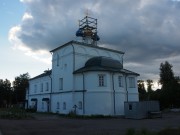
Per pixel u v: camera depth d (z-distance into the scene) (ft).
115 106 113.50
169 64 261.24
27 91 193.06
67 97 126.00
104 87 111.34
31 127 65.67
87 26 155.53
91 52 134.82
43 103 153.99
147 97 191.93
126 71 128.16
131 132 42.04
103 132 53.62
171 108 167.43
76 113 116.57
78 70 122.42
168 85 185.57
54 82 142.51
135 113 99.45
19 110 115.75
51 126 68.28
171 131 43.73
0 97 251.60
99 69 111.96
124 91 121.49
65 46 133.28
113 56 148.46
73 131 56.54
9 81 268.82
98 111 108.58
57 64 140.77
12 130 59.16
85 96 113.80
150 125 69.05
